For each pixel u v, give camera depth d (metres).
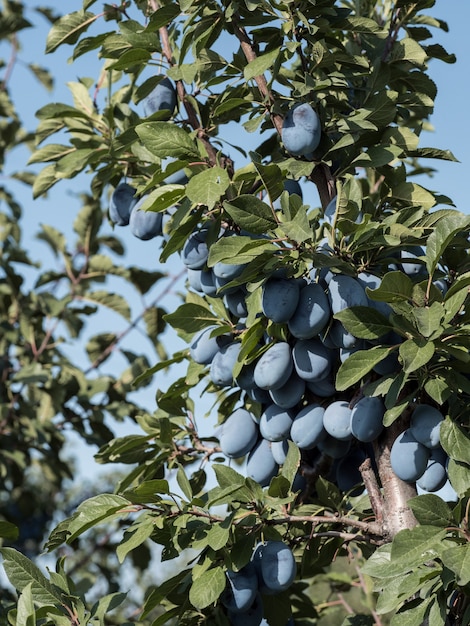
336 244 2.07
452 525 1.98
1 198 3.85
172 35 2.30
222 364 2.14
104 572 3.20
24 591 2.02
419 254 2.12
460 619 2.04
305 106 2.13
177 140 2.14
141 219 2.26
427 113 2.34
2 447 3.14
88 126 2.40
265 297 2.06
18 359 3.19
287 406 2.11
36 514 4.11
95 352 3.16
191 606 2.10
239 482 2.07
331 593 2.50
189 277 2.20
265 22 2.20
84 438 3.09
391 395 2.00
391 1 2.43
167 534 2.06
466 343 2.00
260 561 2.07
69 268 3.15
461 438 2.01
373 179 2.51
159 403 2.27
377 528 2.09
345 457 2.20
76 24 2.35
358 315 2.01
